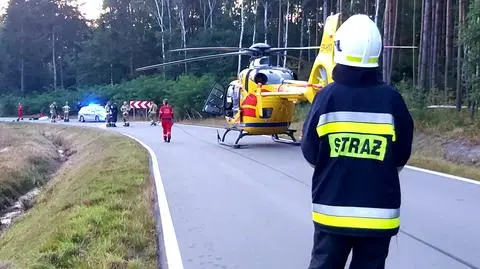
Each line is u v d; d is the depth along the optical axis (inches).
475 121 673.6
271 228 320.5
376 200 140.7
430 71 1182.9
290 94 681.6
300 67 1659.7
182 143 892.0
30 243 366.9
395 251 267.6
